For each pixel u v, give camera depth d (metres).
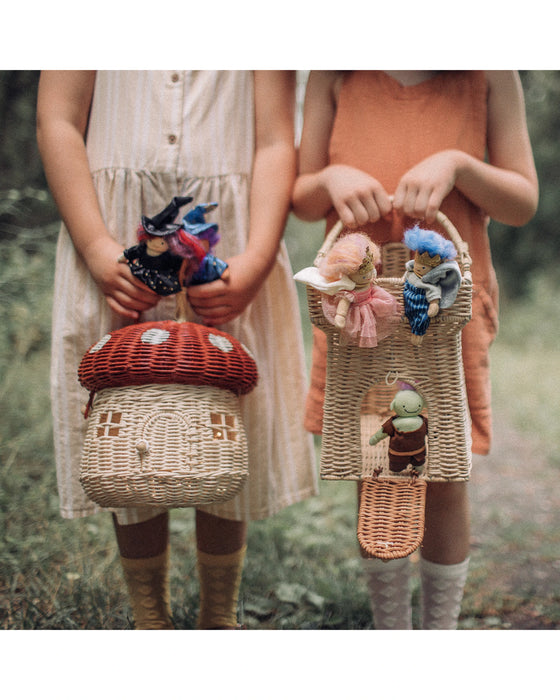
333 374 1.89
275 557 3.01
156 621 2.23
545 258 12.52
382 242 2.10
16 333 4.38
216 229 2.02
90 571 2.56
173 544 3.10
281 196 2.20
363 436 2.03
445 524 2.13
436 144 2.10
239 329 2.21
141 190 2.18
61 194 2.13
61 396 2.19
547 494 4.20
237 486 1.89
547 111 12.05
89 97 2.25
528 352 9.45
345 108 2.17
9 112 5.78
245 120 2.25
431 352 1.84
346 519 3.59
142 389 1.83
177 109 2.19
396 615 2.19
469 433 1.97
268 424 2.29
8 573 2.63
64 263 2.23
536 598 2.78
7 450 3.62
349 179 2.03
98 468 1.81
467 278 1.77
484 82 2.13
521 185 2.10
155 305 2.06
